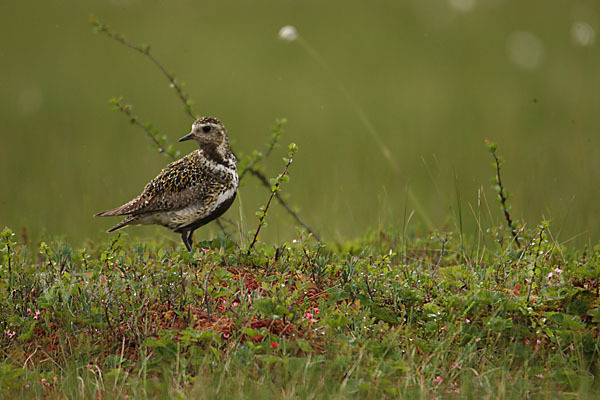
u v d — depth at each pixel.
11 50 28.81
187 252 9.75
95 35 30.66
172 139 19.69
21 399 7.46
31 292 8.96
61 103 23.45
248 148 19.66
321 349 8.12
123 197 14.90
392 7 35.91
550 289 8.61
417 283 9.16
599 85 25.12
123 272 9.20
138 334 8.29
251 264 9.86
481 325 8.55
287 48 30.77
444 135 20.47
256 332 8.06
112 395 7.38
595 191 14.90
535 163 15.88
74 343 8.34
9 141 19.92
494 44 30.72
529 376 7.93
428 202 15.37
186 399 7.16
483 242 11.13
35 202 15.20
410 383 7.63
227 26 33.62
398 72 28.12
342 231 13.84
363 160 17.62
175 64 28.41
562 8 34.03
